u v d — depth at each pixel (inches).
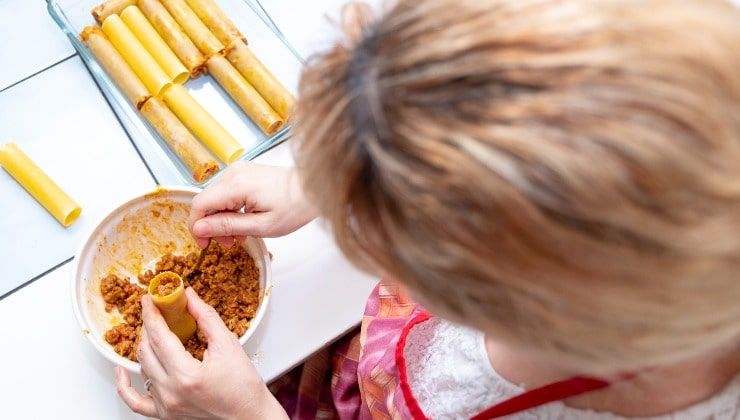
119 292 28.8
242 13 35.0
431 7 10.9
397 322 27.6
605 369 13.5
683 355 12.9
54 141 32.0
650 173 9.5
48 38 34.5
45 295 29.1
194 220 27.7
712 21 10.0
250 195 27.5
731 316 12.0
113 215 28.4
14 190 30.9
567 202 9.9
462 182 10.4
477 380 20.1
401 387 24.0
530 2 10.3
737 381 16.5
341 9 13.4
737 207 10.2
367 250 13.4
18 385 27.5
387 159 11.0
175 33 33.5
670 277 10.7
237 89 32.8
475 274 11.7
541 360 15.3
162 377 24.6
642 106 9.5
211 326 25.8
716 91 9.7
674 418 16.9
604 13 9.9
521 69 9.9
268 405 25.3
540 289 11.4
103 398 27.6
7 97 32.8
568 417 18.4
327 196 13.0
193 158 31.4
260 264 28.6
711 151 9.6
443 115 10.4
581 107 9.6
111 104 33.0
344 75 11.8
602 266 10.6
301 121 13.4
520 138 9.8
